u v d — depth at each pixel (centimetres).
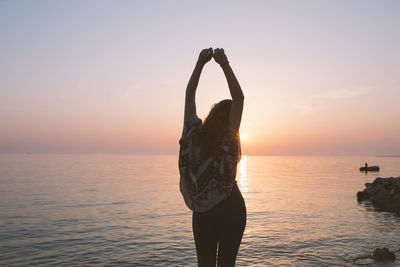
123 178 4084
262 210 1479
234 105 157
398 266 625
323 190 2505
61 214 1393
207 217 156
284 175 4778
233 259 159
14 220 1244
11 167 6900
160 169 6888
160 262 695
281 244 827
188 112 171
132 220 1243
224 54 166
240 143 159
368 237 896
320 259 688
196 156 158
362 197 1869
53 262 706
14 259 732
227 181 154
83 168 6931
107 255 753
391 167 7294
